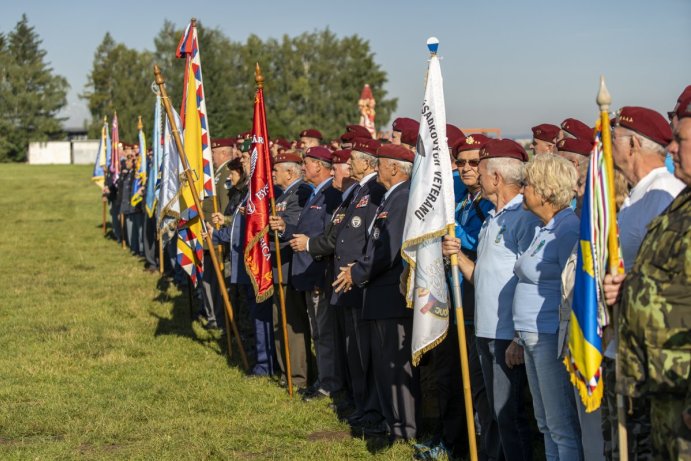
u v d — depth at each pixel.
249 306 8.52
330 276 7.21
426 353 6.14
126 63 90.19
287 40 80.94
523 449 4.98
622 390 3.48
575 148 5.93
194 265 9.00
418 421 6.18
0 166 60.94
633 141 4.02
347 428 6.68
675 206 3.42
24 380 8.13
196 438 6.42
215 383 8.05
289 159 8.12
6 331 10.34
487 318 4.91
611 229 3.62
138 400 7.47
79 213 27.42
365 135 7.89
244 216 8.39
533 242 4.51
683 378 3.25
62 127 90.62
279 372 8.31
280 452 6.16
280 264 7.46
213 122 65.44
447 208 5.07
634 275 3.44
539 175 4.38
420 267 5.23
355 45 81.38
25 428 6.67
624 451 3.55
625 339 3.48
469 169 5.75
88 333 10.23
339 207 6.98
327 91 80.88
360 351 6.53
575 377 3.78
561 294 4.24
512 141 4.96
